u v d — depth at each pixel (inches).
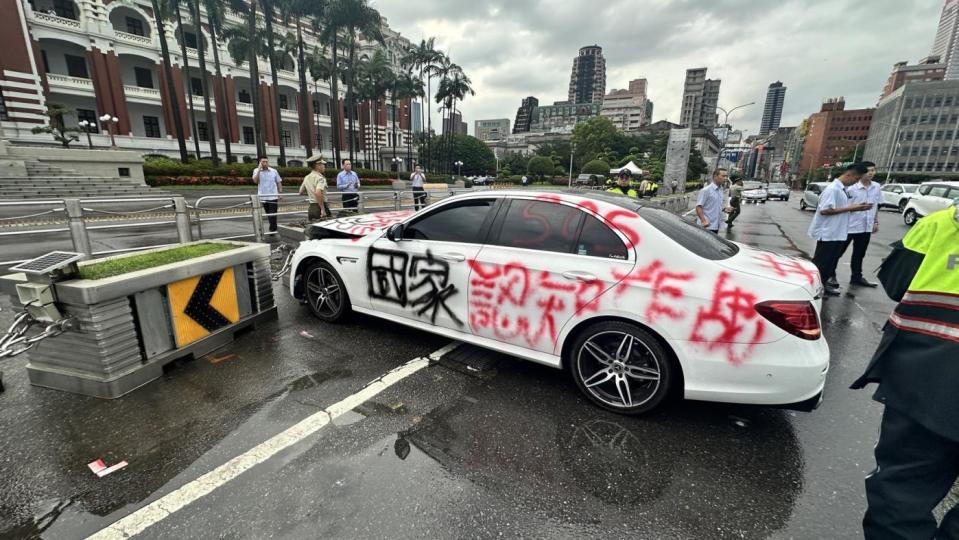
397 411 110.7
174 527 73.9
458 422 106.9
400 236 143.6
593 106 7795.3
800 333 92.8
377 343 152.1
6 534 72.1
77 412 106.6
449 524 76.0
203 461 90.1
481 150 3292.3
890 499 60.7
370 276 153.1
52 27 1309.1
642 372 108.7
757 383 96.3
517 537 73.9
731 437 103.7
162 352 127.2
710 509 81.2
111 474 85.8
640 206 123.9
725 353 97.4
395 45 3238.2
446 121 2588.6
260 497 80.8
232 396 115.5
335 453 93.9
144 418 104.8
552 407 114.7
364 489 83.6
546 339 118.9
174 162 1045.8
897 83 5359.3
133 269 122.2
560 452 96.4
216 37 1593.3
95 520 75.0
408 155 2950.3
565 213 121.3
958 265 55.4
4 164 698.8
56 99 1389.0
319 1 1357.0
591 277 110.2
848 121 4635.8
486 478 87.7
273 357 139.3
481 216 134.0
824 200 232.7
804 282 97.3
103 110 1434.5
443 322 138.3
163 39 1077.8
